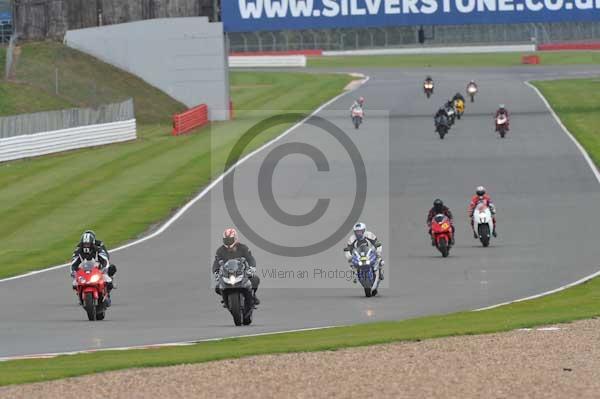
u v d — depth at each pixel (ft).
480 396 169.68
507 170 619.67
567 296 303.27
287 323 270.46
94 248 291.99
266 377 185.98
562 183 567.59
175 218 495.00
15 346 247.70
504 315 265.34
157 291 335.47
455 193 546.67
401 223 465.06
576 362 193.26
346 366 193.77
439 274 353.72
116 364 199.82
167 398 173.27
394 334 230.68
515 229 443.73
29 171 654.94
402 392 173.17
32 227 487.20
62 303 321.73
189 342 238.89
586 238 415.85
